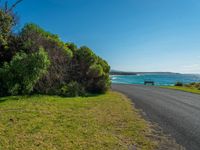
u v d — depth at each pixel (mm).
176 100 14164
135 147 5402
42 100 11141
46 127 6676
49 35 16828
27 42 14477
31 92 13055
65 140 5684
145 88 23750
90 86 16172
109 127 6969
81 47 16844
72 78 15680
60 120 7520
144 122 7758
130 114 8922
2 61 14250
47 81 13648
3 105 9531
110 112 9133
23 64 12336
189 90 22359
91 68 16078
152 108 10664
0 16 13000
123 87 24344
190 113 9797
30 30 15359
